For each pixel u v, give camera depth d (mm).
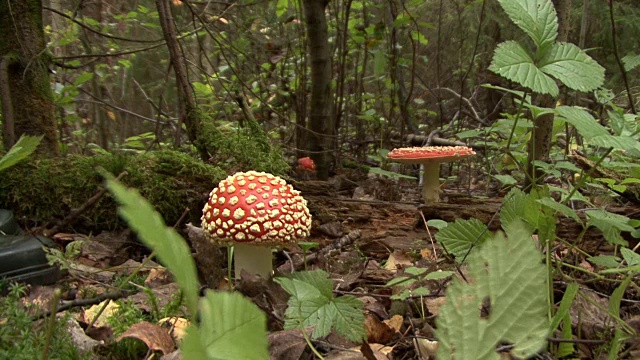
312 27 5512
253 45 6832
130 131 10625
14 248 2590
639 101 5547
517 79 1640
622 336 1581
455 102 10422
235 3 6016
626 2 8602
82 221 3561
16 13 3674
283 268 3143
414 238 3660
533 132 2340
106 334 2094
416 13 8844
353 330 1780
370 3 6535
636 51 8305
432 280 2594
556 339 1723
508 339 519
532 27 1736
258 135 4199
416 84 8820
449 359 523
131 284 2570
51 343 1793
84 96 8461
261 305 2271
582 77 1693
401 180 6746
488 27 9422
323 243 3645
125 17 7121
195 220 3691
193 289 458
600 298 2438
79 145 6730
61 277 2848
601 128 1660
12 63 3643
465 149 4859
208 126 4105
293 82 6859
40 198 3551
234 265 2918
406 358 2076
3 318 1884
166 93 9875
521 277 534
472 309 533
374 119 6305
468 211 3750
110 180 440
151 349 1883
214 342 566
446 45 10156
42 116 3795
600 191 4035
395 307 2453
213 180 3697
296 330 1968
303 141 6117
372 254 3543
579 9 8430
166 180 3627
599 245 3254
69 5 8492
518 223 554
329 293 1873
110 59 8336
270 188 2508
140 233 430
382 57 5824
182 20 8203
